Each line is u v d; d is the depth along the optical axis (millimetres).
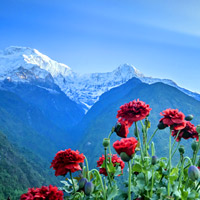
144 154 2646
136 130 2625
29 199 2127
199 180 2410
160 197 2258
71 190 2553
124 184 2641
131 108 2508
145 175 2338
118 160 2992
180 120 2496
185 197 2205
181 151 2738
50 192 2191
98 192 2424
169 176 2244
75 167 2320
